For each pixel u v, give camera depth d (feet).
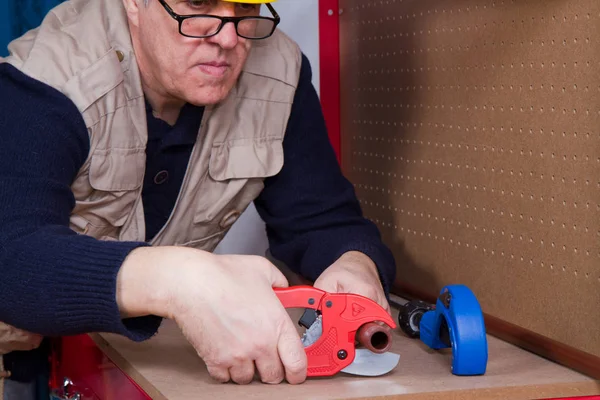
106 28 3.91
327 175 4.63
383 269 4.07
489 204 4.09
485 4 4.03
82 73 3.73
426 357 3.50
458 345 3.17
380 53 5.12
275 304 3.04
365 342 3.15
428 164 4.66
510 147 3.91
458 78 4.31
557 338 3.57
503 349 3.76
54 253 3.16
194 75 3.65
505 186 3.96
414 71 4.74
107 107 3.81
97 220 4.13
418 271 4.83
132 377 3.28
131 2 3.78
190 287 2.98
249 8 3.63
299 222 4.53
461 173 4.33
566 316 3.52
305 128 4.62
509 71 3.88
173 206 4.35
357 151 5.51
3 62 3.70
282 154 4.45
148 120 4.06
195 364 3.35
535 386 3.09
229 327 2.97
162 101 4.02
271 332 2.99
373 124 5.28
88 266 3.09
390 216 5.13
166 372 3.23
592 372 3.27
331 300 3.14
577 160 3.46
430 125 4.61
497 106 3.99
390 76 5.01
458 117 4.33
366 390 3.00
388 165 5.12
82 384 4.06
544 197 3.68
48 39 3.80
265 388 3.03
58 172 3.55
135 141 3.98
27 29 5.54
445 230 4.51
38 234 3.25
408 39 4.78
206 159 4.27
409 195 4.88
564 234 3.55
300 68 4.58
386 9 5.00
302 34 6.36
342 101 5.67
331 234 4.37
